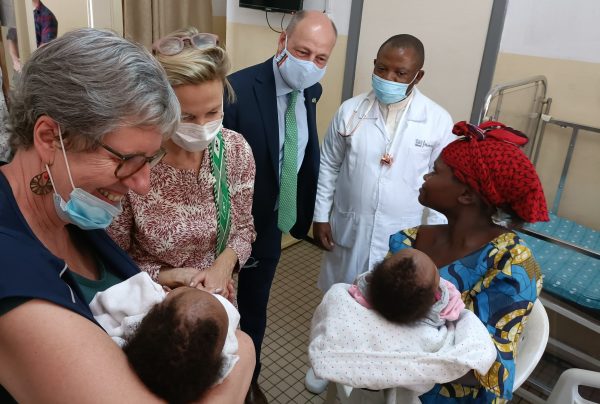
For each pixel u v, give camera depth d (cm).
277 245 185
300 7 271
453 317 90
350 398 120
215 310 65
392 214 186
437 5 239
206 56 101
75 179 65
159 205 112
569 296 185
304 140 183
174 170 111
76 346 53
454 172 101
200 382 60
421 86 256
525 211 92
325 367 86
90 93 58
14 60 215
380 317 89
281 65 165
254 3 279
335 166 201
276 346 225
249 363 76
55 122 59
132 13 283
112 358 56
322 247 202
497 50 227
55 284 56
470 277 101
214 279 116
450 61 242
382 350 86
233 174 127
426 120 183
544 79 213
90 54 58
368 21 268
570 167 223
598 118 210
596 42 203
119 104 59
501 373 86
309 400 194
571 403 136
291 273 295
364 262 194
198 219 118
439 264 109
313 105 186
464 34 234
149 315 65
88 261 85
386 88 172
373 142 185
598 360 215
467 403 101
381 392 111
